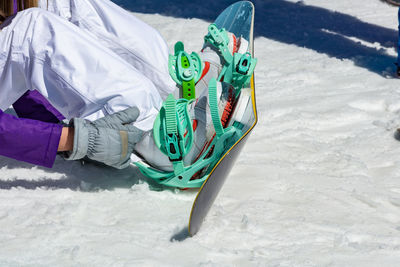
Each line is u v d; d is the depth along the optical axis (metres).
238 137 3.42
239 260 2.81
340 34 9.17
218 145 3.44
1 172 3.72
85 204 3.30
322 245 3.04
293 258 2.84
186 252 2.83
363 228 3.31
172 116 3.31
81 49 3.49
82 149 3.22
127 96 3.50
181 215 3.27
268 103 5.95
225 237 3.05
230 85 3.64
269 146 4.78
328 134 5.21
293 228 3.22
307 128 5.29
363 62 7.71
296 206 3.56
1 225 2.98
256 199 3.62
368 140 5.06
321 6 10.98
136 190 3.62
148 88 3.60
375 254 2.95
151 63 4.14
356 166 4.38
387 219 3.52
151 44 4.17
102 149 3.27
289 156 4.57
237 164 4.27
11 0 3.65
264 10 10.34
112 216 3.22
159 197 3.55
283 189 3.86
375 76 7.14
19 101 4.07
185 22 8.88
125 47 4.07
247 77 3.57
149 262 2.68
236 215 3.34
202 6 9.89
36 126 3.20
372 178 4.26
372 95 6.29
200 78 3.74
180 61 3.65
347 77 7.05
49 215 3.13
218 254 2.84
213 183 2.98
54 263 2.63
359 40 8.93
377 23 10.07
